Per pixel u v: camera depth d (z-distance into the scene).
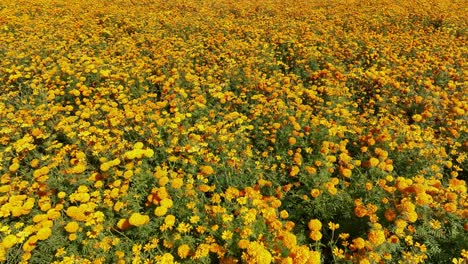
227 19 15.77
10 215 4.79
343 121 7.24
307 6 19.69
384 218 4.41
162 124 6.86
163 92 8.51
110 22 15.23
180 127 6.73
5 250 4.08
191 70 9.47
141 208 4.82
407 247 4.25
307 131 6.58
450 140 6.32
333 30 13.63
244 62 10.13
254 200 4.51
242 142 6.63
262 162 6.14
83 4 19.08
